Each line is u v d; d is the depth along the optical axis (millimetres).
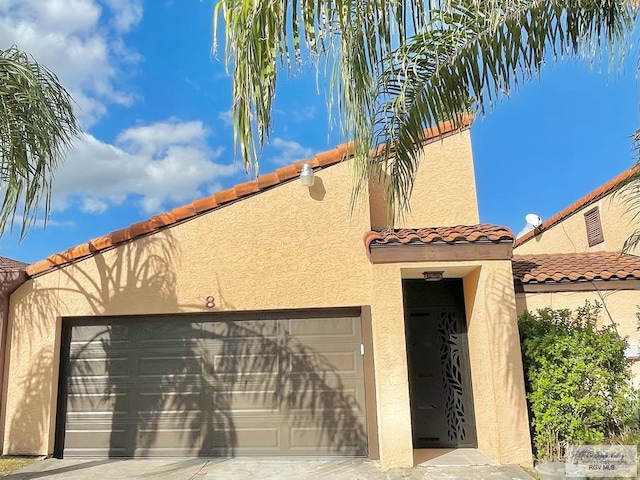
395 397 10172
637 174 7762
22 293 11961
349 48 5074
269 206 11977
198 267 11789
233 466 10508
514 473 9344
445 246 10719
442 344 12266
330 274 11711
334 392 11500
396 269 10672
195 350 11797
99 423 11570
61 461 11031
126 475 9867
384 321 10453
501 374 10266
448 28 6559
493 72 6859
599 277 11906
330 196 12023
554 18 6676
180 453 11367
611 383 9883
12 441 11328
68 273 11953
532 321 10906
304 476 9656
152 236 11945
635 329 11625
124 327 11945
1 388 11508
